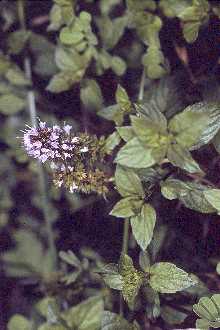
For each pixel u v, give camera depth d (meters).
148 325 0.46
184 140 0.37
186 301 0.46
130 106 0.44
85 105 0.50
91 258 0.54
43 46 0.54
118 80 0.52
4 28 0.54
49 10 0.54
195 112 0.37
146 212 0.40
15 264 0.57
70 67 0.49
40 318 0.55
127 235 0.45
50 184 0.55
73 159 0.42
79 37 0.49
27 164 0.57
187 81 0.48
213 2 0.46
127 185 0.40
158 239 0.48
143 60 0.48
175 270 0.40
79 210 0.55
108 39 0.50
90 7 0.51
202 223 0.50
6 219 0.58
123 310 0.46
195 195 0.40
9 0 0.53
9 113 0.55
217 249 0.50
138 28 0.48
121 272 0.41
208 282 0.48
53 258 0.56
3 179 0.57
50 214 0.55
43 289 0.55
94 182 0.42
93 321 0.43
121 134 0.39
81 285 0.52
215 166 0.46
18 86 0.54
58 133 0.42
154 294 0.41
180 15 0.45
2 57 0.54
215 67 0.48
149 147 0.38
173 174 0.43
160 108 0.48
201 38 0.48
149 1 0.47
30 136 0.41
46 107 0.54
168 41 0.50
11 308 0.56
